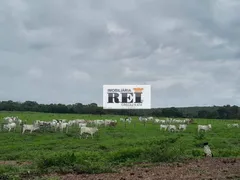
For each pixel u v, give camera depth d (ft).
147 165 72.59
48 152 89.30
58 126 150.20
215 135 148.25
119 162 76.79
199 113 418.10
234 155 94.27
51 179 53.88
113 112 389.80
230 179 55.98
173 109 400.88
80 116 293.64
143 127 177.17
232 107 419.74
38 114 312.50
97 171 63.62
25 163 75.20
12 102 416.87
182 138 128.26
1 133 131.54
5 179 54.24
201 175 59.67
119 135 136.67
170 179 55.62
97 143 111.45
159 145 91.25
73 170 64.03
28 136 125.18
